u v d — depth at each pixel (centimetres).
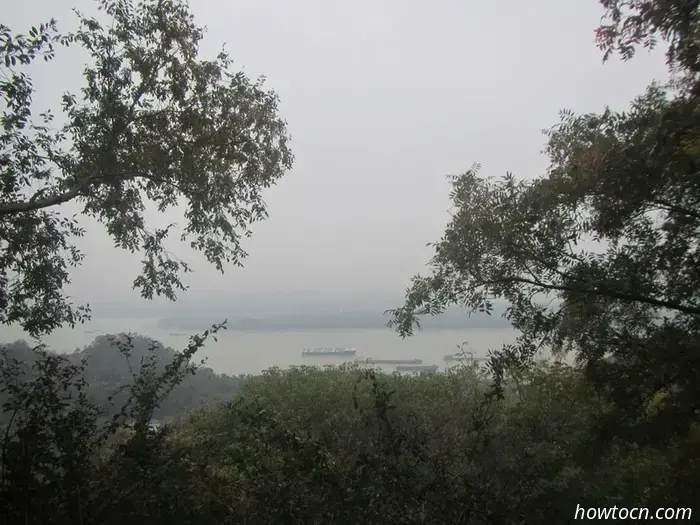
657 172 356
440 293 491
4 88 527
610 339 418
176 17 661
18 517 334
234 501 373
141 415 383
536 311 449
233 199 725
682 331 387
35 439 348
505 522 333
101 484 356
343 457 400
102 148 636
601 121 414
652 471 421
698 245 399
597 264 420
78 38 598
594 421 413
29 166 605
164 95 649
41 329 623
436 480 353
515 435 433
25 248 639
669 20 359
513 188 440
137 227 723
